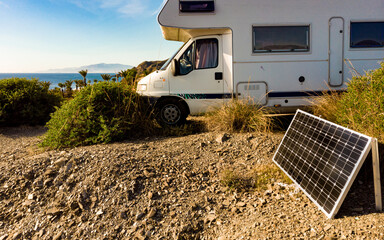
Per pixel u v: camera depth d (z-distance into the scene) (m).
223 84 6.42
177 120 6.62
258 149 4.89
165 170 4.23
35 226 3.44
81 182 4.00
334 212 2.83
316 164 3.37
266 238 2.80
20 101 8.40
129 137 5.97
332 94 5.82
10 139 7.23
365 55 6.27
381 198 3.00
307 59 6.27
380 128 3.64
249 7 6.16
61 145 5.51
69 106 5.91
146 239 3.07
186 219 3.30
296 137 4.04
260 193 3.69
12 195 3.96
